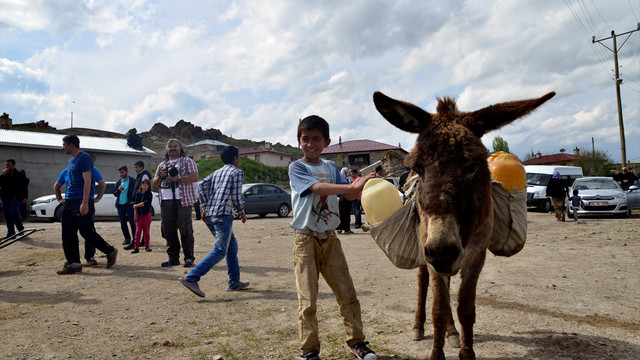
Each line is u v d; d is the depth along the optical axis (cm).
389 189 334
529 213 1838
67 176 711
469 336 303
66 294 552
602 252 805
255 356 343
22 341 378
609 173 4303
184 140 12950
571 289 538
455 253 237
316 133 339
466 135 260
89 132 5897
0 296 543
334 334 391
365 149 4331
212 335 393
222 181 557
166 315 459
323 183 313
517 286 556
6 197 1080
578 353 339
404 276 637
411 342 372
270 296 536
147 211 909
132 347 363
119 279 641
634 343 358
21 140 1961
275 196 1891
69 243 679
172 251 743
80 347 364
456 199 243
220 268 730
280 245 1001
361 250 896
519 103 273
